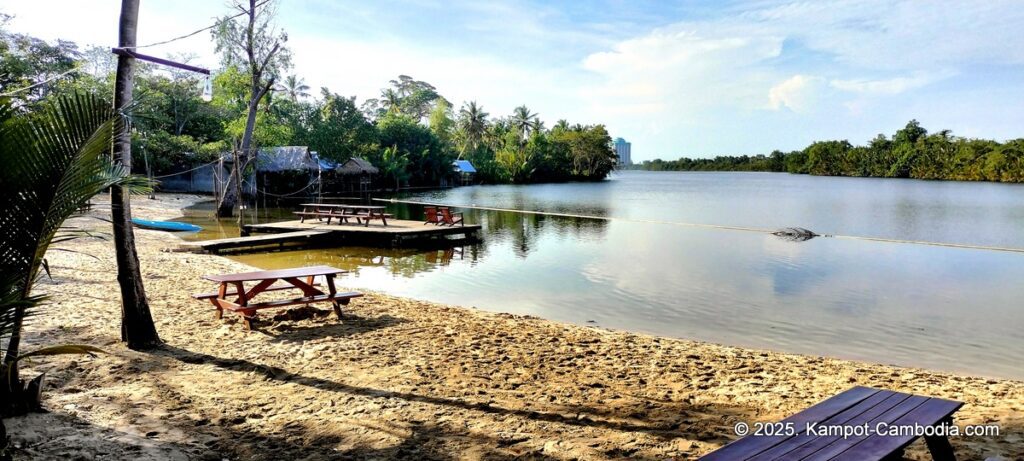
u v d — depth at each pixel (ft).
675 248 64.95
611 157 366.84
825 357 25.30
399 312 30.50
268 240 62.69
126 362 19.89
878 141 379.76
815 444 9.43
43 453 12.55
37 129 13.55
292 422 15.29
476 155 296.71
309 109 182.60
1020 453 12.96
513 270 50.62
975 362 26.23
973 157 302.86
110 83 111.14
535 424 15.43
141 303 21.74
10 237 13.35
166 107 134.92
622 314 34.86
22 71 93.66
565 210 125.39
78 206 14.30
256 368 19.98
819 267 52.54
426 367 20.83
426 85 359.66
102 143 14.44
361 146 196.03
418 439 14.28
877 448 9.26
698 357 23.67
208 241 60.08
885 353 27.58
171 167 136.87
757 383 19.93
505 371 20.75
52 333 22.97
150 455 12.76
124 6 20.26
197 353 21.52
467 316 30.53
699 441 14.24
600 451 13.61
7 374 14.32
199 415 15.55
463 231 72.13
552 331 27.86
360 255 60.39
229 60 102.58
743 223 96.58
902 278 47.21
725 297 39.73
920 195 182.39
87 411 15.30
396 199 159.74
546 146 322.75
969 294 41.29
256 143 136.56
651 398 17.99
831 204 145.59
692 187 262.26
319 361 21.11
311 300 26.76
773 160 633.61
